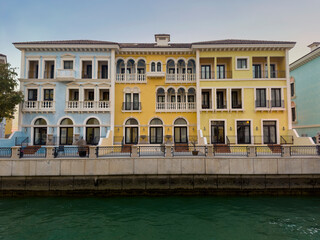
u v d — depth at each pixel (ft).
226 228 34.55
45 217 38.99
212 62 83.15
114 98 79.77
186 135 80.59
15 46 77.05
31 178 50.08
